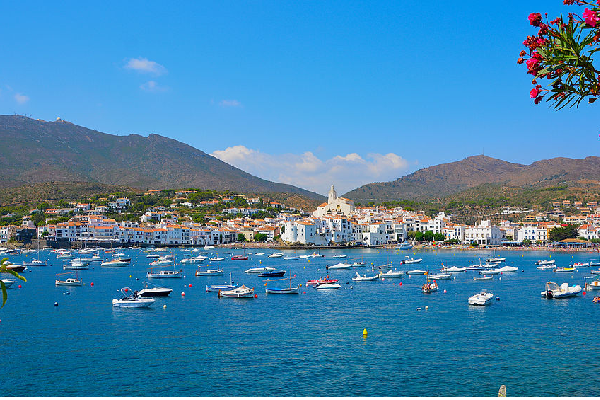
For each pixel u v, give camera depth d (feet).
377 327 323.98
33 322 342.03
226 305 408.87
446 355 261.24
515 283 548.31
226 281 586.04
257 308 394.11
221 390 215.72
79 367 244.83
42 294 470.39
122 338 298.35
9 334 307.78
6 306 402.93
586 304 401.90
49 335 305.32
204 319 351.67
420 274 643.04
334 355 262.67
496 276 617.62
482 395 207.92
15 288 513.04
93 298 445.78
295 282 572.51
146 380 227.61
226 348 276.62
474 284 540.93
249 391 214.69
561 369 238.07
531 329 314.76
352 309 388.16
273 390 215.51
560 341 286.46
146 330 318.45
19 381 226.58
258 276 636.07
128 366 246.47
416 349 272.51
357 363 249.55
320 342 287.48
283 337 299.79
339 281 574.97
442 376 230.27
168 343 287.28
